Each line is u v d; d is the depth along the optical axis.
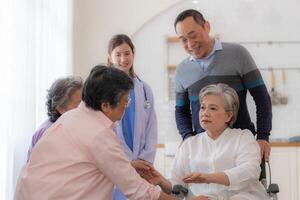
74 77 2.34
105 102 1.74
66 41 4.21
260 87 2.53
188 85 2.62
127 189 1.75
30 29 2.78
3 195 2.31
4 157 2.32
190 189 2.40
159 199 1.82
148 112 2.90
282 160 4.56
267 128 2.52
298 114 4.89
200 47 2.47
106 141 1.69
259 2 4.93
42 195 1.67
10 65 2.47
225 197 2.28
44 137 1.77
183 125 2.68
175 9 4.92
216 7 4.94
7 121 2.37
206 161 2.34
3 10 2.34
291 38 4.92
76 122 1.75
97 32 4.83
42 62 3.14
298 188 4.54
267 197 2.31
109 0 4.85
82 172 1.70
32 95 2.78
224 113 2.32
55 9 3.69
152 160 2.83
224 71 2.50
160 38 4.93
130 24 4.86
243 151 2.27
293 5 4.91
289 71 4.91
